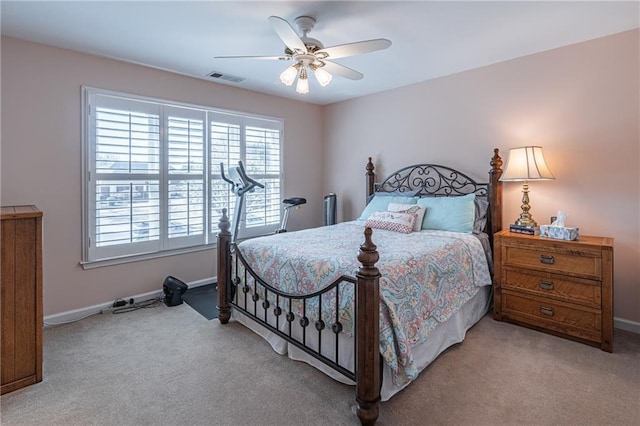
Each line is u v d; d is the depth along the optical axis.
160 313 3.12
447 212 3.29
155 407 1.83
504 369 2.17
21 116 2.69
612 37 2.69
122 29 2.54
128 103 3.22
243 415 1.77
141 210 3.33
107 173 3.12
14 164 2.68
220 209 3.95
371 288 1.67
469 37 2.72
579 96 2.86
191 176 3.68
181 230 3.64
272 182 4.45
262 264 2.53
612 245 2.44
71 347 2.48
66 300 2.96
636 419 1.72
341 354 2.02
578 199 2.90
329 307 2.04
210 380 2.08
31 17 2.35
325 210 4.63
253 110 4.22
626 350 2.40
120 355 2.37
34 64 2.74
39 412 1.79
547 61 3.00
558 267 2.60
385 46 2.15
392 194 3.96
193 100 3.67
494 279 2.94
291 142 4.66
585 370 2.16
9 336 1.96
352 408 1.83
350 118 4.66
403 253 2.29
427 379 2.07
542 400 1.87
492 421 1.72
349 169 4.71
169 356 2.36
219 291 2.88
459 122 3.60
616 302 2.77
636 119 2.62
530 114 3.12
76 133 2.95
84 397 1.91
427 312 2.14
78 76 2.95
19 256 1.99
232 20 2.41
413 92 3.97
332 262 2.10
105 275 3.18
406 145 4.07
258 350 2.45
